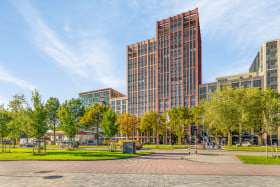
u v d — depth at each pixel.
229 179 10.80
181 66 106.12
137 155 26.47
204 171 13.63
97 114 76.31
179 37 109.25
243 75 103.38
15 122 40.72
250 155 26.73
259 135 58.66
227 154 29.53
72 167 15.50
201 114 64.31
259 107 50.28
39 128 27.22
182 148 50.22
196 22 104.19
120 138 115.19
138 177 11.38
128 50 129.00
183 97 102.81
